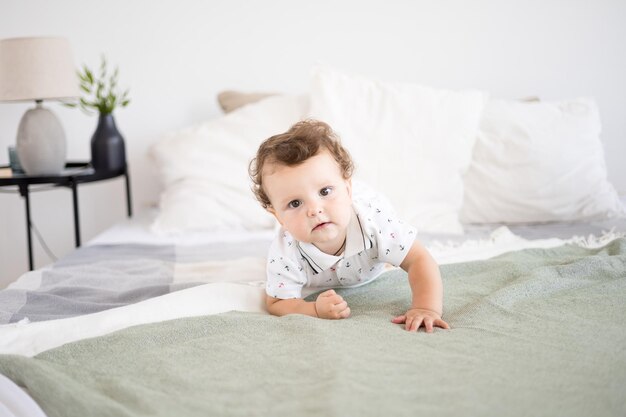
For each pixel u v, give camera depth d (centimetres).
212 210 191
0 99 199
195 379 76
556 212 185
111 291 125
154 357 84
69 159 251
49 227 256
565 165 184
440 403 66
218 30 241
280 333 92
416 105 189
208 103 245
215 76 244
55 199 254
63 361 86
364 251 113
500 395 68
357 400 66
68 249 257
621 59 236
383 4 237
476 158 190
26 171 211
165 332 93
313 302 108
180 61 244
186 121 246
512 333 90
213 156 198
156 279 134
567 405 65
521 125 190
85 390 74
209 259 154
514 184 185
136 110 246
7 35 241
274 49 241
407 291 117
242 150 198
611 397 67
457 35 238
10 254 256
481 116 193
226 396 71
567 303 103
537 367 76
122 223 212
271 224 192
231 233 188
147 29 242
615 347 82
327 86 193
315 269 115
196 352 85
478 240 163
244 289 119
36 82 197
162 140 207
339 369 75
